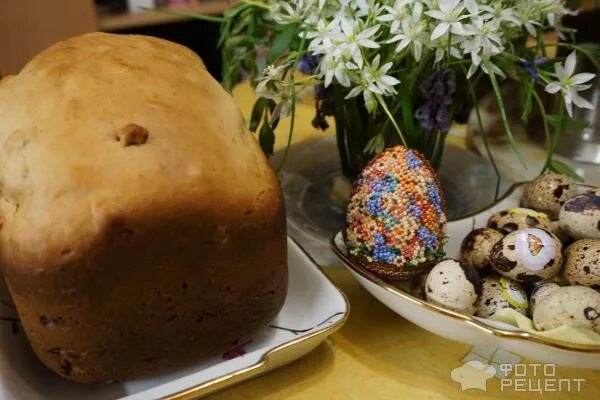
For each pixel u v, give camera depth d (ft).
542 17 1.38
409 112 1.36
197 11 3.31
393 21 1.23
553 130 1.78
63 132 1.01
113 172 0.98
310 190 1.63
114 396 1.09
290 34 1.38
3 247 0.99
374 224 1.18
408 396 1.13
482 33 1.22
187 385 1.04
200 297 1.05
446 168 1.72
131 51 1.18
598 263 1.13
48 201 0.97
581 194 1.26
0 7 3.14
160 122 1.04
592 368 1.09
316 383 1.15
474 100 1.41
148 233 0.98
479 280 1.14
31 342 1.05
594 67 1.65
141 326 1.04
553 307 1.07
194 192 1.00
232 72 1.67
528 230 1.16
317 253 1.43
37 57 1.21
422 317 1.14
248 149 1.12
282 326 1.19
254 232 1.05
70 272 0.96
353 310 1.30
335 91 1.44
